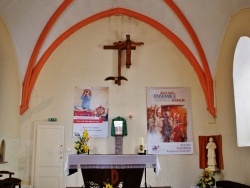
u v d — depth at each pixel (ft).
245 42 25.70
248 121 26.04
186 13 30.76
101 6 33.19
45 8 29.32
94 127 32.17
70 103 32.58
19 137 31.63
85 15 33.53
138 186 24.09
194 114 32.68
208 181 28.17
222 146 30.30
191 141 32.14
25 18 28.27
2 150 27.45
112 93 32.86
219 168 30.68
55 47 33.58
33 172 31.19
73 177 31.24
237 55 26.84
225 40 28.78
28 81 32.14
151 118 32.45
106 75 33.27
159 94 32.96
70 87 32.91
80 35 34.04
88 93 32.81
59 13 30.83
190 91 33.12
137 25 34.37
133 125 32.27
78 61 33.45
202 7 28.35
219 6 26.55
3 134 27.30
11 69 29.19
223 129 30.07
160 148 31.94
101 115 32.40
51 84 32.91
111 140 31.99
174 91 33.06
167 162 31.81
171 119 32.50
